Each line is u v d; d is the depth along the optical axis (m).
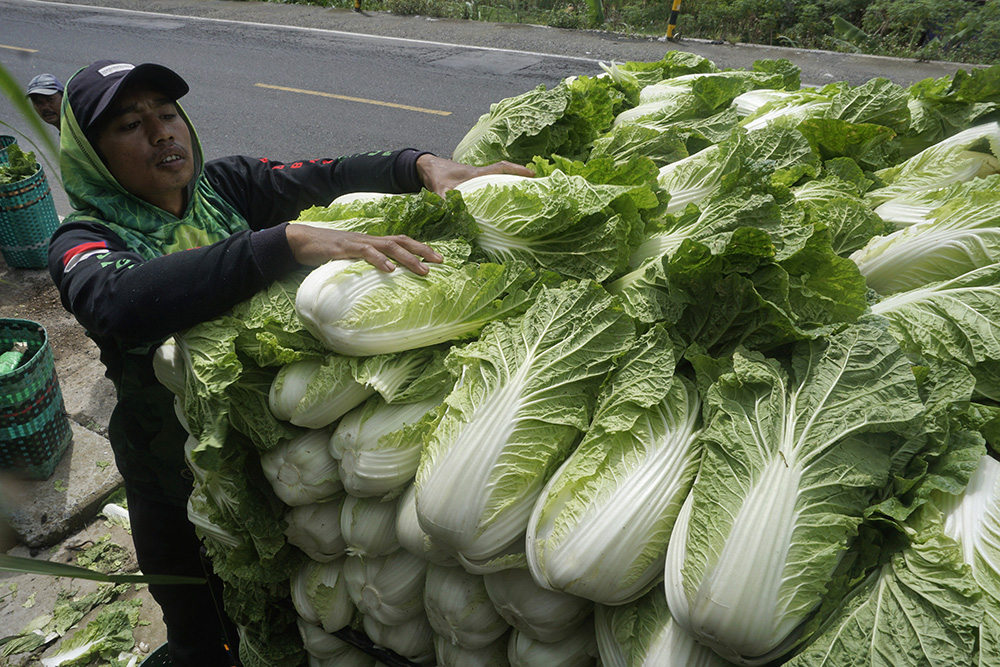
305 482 1.67
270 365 1.69
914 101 2.61
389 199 1.92
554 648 1.58
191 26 13.84
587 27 12.70
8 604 3.39
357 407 1.64
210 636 2.61
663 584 1.38
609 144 2.51
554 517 1.38
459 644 1.71
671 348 1.47
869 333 1.40
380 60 11.22
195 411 1.66
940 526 1.22
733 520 1.22
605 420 1.42
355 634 1.97
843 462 1.27
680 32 12.23
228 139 8.48
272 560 1.87
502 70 10.45
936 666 1.10
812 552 1.21
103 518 3.84
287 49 12.06
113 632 3.20
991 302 1.56
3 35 13.49
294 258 1.69
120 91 1.96
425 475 1.45
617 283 1.70
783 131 2.11
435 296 1.60
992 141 2.12
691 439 1.40
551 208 1.74
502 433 1.41
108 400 4.61
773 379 1.37
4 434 3.71
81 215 2.13
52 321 5.51
